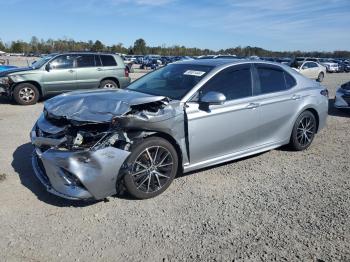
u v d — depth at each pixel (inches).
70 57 489.1
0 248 136.2
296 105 245.4
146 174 175.6
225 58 239.8
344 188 197.6
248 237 147.3
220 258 133.6
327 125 357.1
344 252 138.0
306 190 193.8
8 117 367.6
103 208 167.9
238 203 176.7
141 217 161.0
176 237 146.4
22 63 1593.3
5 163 220.1
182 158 189.9
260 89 226.4
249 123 216.8
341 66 1712.6
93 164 159.2
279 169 223.6
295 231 152.3
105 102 176.2
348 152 262.7
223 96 187.3
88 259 131.7
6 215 159.3
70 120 167.9
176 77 212.8
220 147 205.5
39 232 147.4
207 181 201.6
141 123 169.6
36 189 185.0
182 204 174.1
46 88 472.1
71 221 156.3
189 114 187.3
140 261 131.2
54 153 162.1
